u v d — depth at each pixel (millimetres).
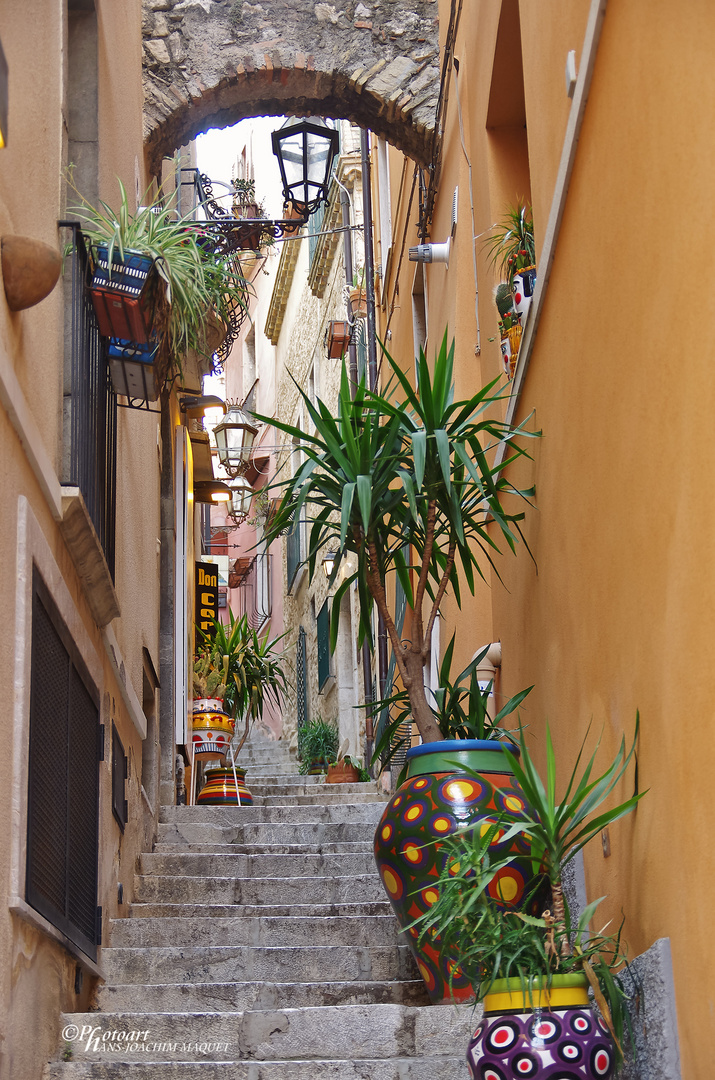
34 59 3531
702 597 2451
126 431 5625
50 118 3713
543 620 4395
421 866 3711
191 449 10477
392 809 3865
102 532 4332
